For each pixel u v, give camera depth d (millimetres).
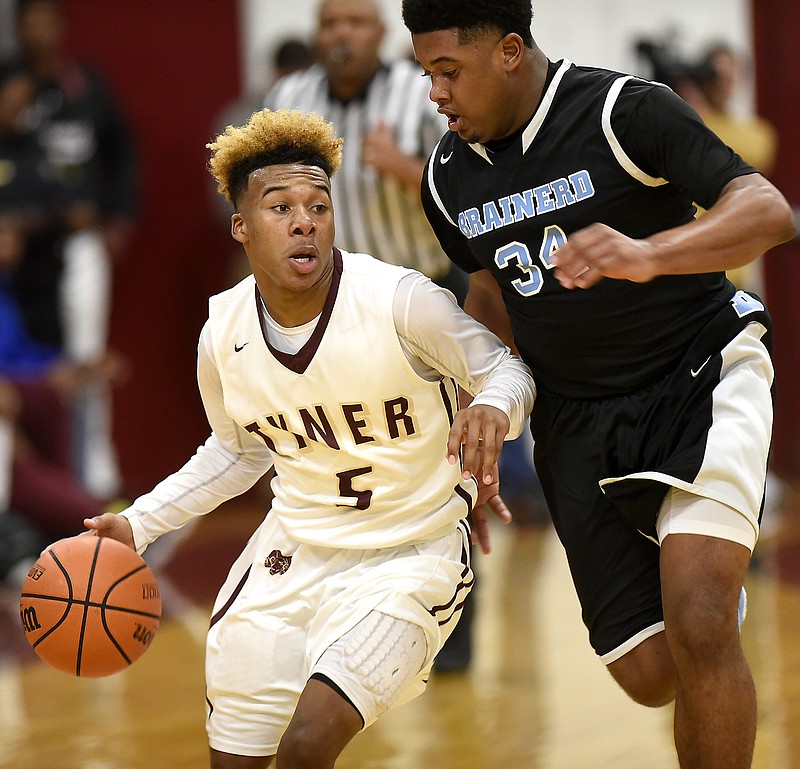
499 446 9180
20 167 27781
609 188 9633
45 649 10023
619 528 10492
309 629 9773
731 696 9055
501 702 15555
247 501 33656
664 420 9977
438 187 10586
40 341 28172
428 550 9867
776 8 35594
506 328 11117
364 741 14203
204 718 15328
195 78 32344
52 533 24562
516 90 9711
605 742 13867
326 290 9797
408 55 22656
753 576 22656
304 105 16516
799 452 36125
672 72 25719
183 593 22875
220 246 32906
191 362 32875
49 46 28281
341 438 9883
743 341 9891
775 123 35719
